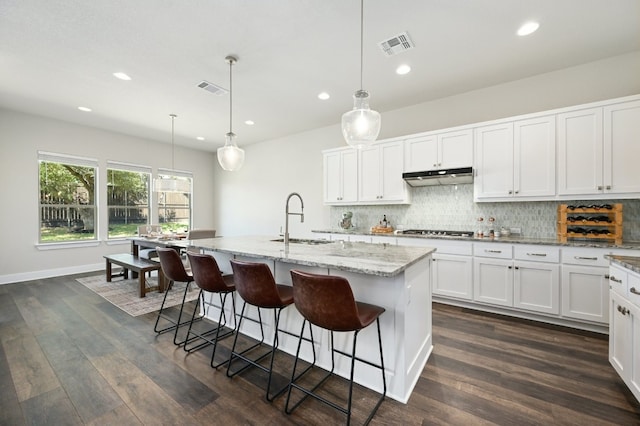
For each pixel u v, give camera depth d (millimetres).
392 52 2729
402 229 4180
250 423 1527
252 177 6375
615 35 2482
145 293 3795
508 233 3365
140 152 5855
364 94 2172
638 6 2109
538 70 3096
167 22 2291
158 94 3686
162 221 6301
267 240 3098
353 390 1807
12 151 4359
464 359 2145
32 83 3359
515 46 2645
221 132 5473
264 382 1897
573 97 3027
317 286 1474
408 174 3670
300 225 5523
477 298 3117
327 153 4637
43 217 4719
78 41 2537
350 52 2730
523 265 2857
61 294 3816
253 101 3932
